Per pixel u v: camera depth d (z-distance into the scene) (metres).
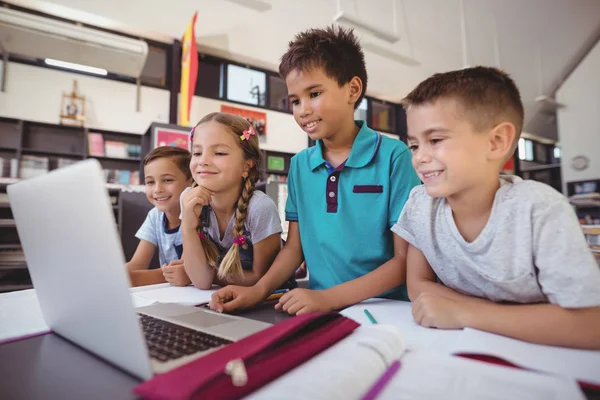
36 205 0.38
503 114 0.49
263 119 5.29
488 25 6.04
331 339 0.37
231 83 5.04
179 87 4.53
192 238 0.85
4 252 2.65
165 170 1.14
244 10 4.76
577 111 6.04
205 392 0.26
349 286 0.66
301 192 0.93
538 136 7.73
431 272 0.67
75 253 0.33
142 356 0.30
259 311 0.63
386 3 5.25
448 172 0.49
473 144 0.49
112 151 4.37
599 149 5.79
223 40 4.72
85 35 3.50
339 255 0.85
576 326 0.40
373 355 0.33
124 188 2.52
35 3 3.73
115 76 4.34
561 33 6.36
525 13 6.06
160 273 1.05
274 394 0.27
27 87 3.90
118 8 4.08
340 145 0.90
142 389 0.26
